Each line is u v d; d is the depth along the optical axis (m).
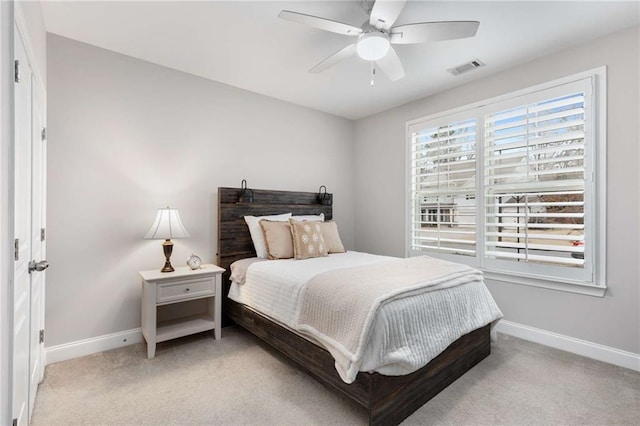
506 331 2.96
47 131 2.34
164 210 2.67
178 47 2.60
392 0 1.66
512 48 2.58
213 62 2.86
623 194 2.33
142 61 2.81
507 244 2.92
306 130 4.05
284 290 2.29
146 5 2.07
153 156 2.87
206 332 3.01
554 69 2.66
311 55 2.73
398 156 4.01
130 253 2.73
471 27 1.84
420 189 3.75
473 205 3.22
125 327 2.69
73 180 2.46
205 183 3.18
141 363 2.36
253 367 2.31
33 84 1.75
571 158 2.55
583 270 2.50
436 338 1.88
